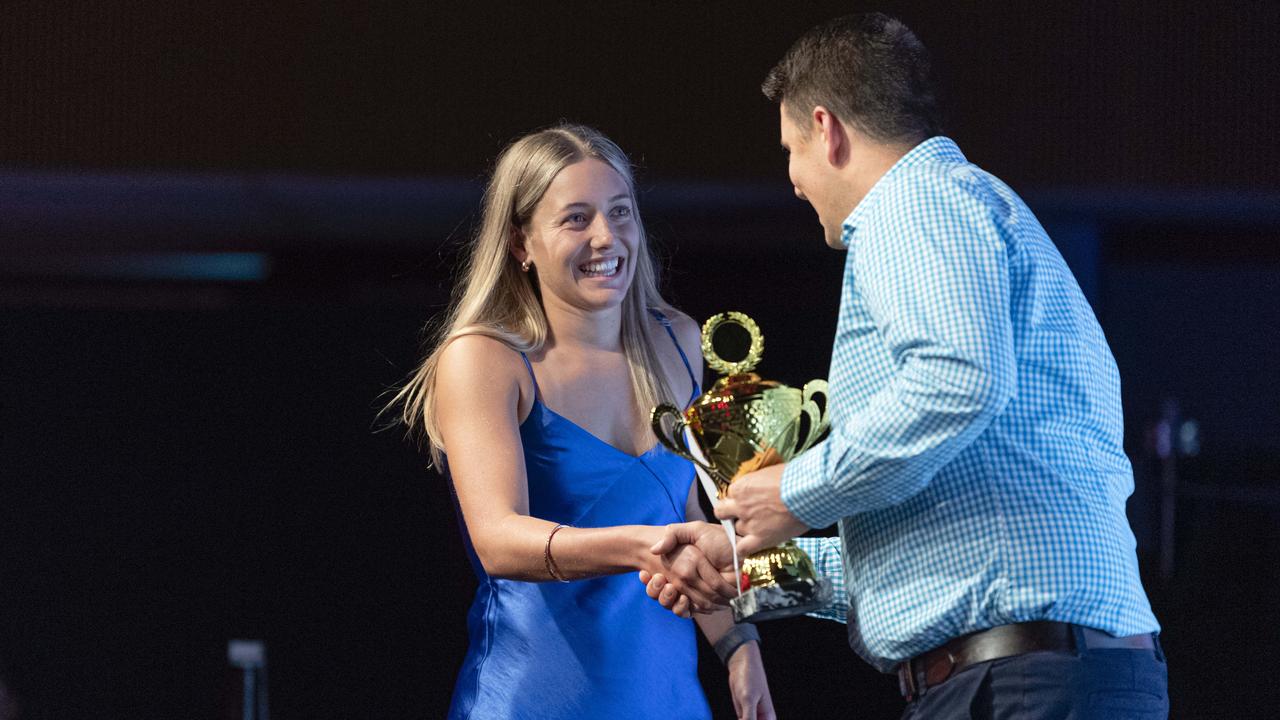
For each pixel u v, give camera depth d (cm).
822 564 397
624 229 455
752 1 1033
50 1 1021
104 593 1573
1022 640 321
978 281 310
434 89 1037
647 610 459
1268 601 1211
